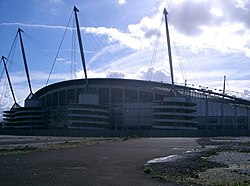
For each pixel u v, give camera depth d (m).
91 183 15.78
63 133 121.38
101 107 174.75
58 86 196.38
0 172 19.33
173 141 72.62
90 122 168.88
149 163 26.22
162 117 163.75
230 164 27.03
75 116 167.25
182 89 177.88
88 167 22.72
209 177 18.95
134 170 21.41
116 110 180.12
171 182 16.64
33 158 29.09
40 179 16.80
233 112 174.25
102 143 60.53
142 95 179.12
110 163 25.73
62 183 15.63
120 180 16.97
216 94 174.38
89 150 40.72
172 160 29.09
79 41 167.50
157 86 178.12
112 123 180.50
